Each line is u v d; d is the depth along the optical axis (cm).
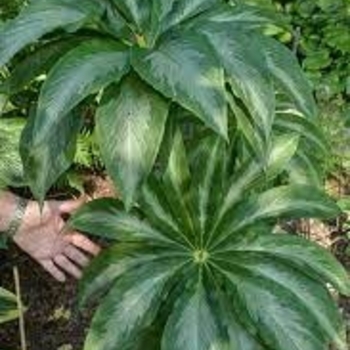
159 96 98
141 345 115
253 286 108
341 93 231
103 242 183
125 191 96
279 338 104
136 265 114
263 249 112
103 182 207
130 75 99
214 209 114
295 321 105
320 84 229
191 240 115
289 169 126
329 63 232
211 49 96
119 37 106
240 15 110
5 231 135
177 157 112
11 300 128
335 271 110
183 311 108
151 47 100
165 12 103
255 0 224
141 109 98
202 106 92
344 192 210
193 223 115
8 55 100
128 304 109
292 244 112
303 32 241
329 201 114
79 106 108
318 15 243
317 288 108
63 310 183
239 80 98
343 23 242
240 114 104
